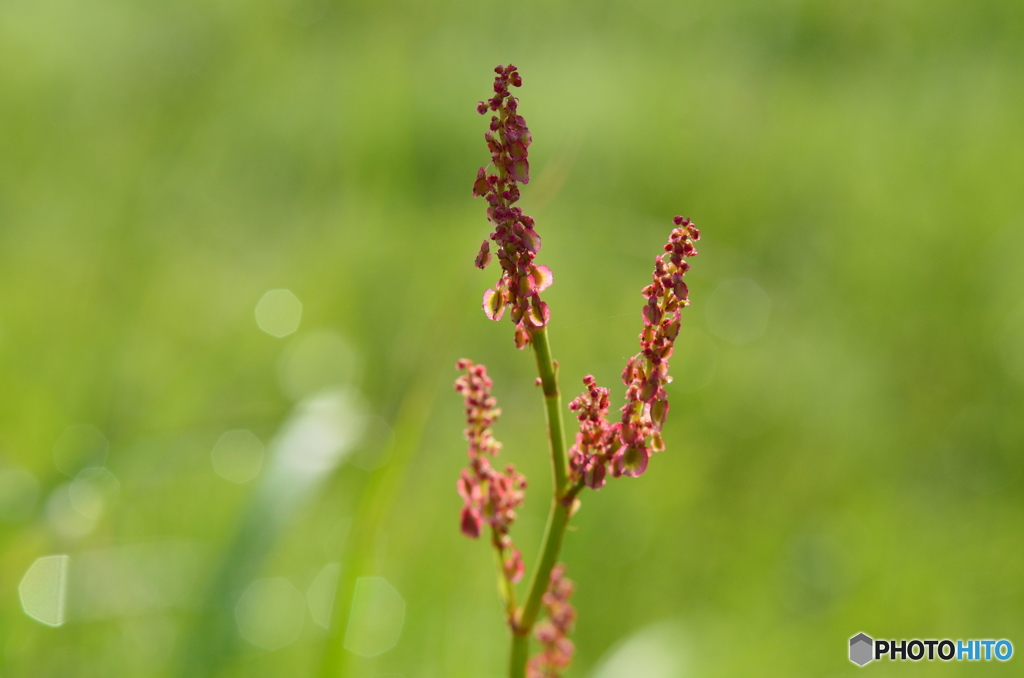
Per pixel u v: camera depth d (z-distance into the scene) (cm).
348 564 40
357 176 100
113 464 54
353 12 132
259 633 52
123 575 52
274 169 117
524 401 84
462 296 44
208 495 62
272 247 105
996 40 147
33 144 107
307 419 43
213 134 114
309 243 101
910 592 62
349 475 63
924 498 74
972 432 80
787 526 69
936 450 79
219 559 42
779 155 123
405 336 84
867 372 87
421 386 43
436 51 138
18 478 59
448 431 76
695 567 64
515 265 34
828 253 105
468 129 119
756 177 118
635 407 34
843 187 115
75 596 49
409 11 136
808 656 56
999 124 119
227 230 106
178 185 105
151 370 76
